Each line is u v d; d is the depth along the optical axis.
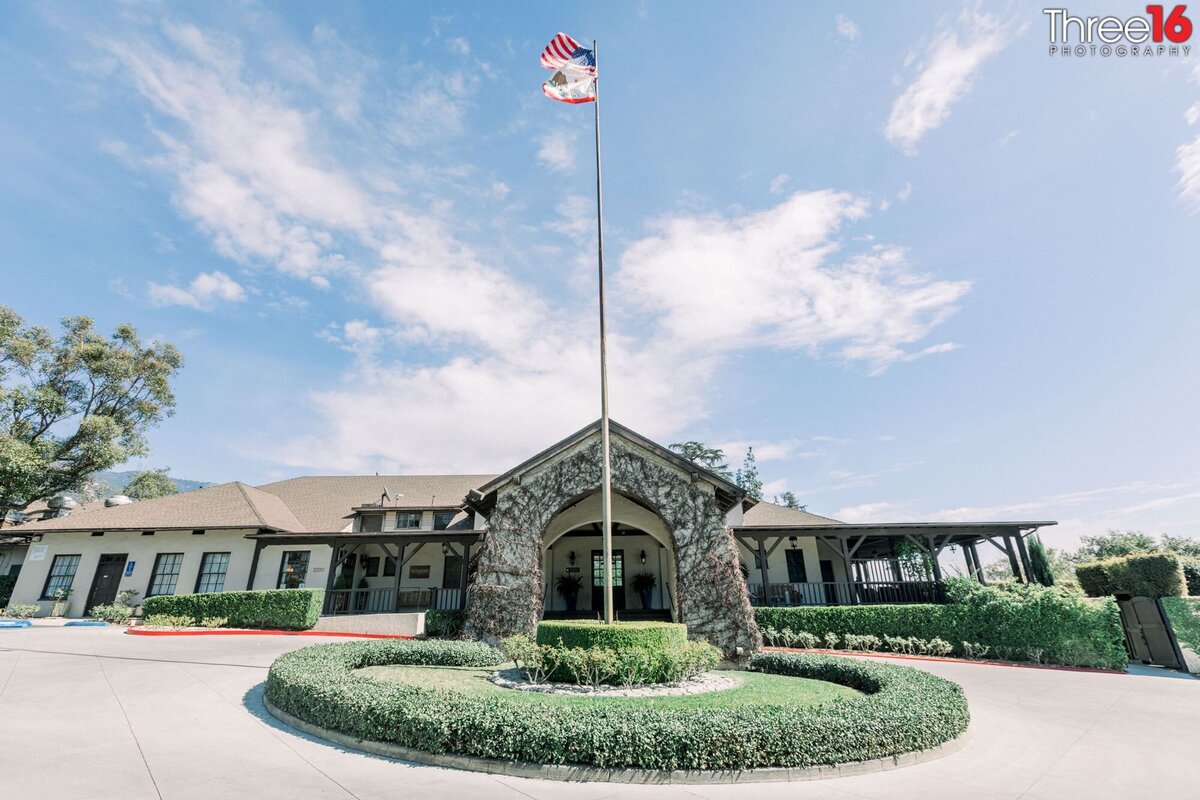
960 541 22.31
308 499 25.89
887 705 6.34
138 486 41.22
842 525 19.14
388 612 19.81
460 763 5.51
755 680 10.07
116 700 7.96
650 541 22.69
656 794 4.99
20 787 4.57
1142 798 4.99
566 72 12.87
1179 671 13.04
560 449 14.23
